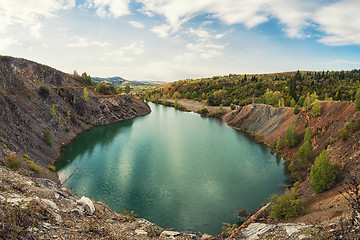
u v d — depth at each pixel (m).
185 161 49.97
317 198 26.72
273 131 70.62
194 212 29.77
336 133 44.06
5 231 5.93
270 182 39.53
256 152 57.97
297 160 44.50
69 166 44.00
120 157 51.34
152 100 180.62
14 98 50.94
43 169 36.12
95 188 35.66
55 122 61.41
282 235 9.87
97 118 89.00
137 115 114.81
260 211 27.05
